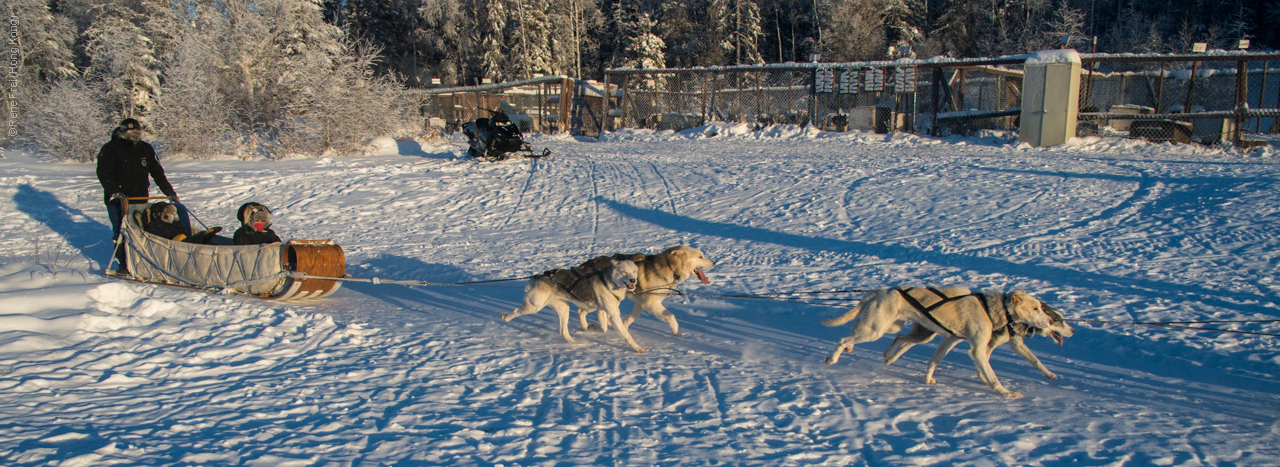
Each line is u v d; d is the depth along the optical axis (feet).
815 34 183.93
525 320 21.52
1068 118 58.44
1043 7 146.92
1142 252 27.09
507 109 102.42
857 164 50.16
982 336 14.76
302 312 21.53
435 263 30.27
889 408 13.78
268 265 22.26
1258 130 63.62
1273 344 17.01
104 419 12.39
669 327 20.70
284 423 12.53
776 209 39.22
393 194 46.57
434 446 11.60
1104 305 20.80
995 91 84.12
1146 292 21.98
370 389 14.64
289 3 82.17
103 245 33.63
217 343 17.81
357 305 23.40
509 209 42.70
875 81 72.02
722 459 11.30
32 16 103.81
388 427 12.45
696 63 180.75
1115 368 16.21
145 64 84.07
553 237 35.63
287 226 39.29
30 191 46.93
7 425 11.78
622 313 22.77
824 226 35.14
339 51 75.31
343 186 48.52
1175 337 17.80
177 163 61.67
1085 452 11.62
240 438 11.69
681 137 78.95
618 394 14.60
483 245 34.04
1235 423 12.92
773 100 93.56
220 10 81.05
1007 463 11.20
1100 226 31.63
